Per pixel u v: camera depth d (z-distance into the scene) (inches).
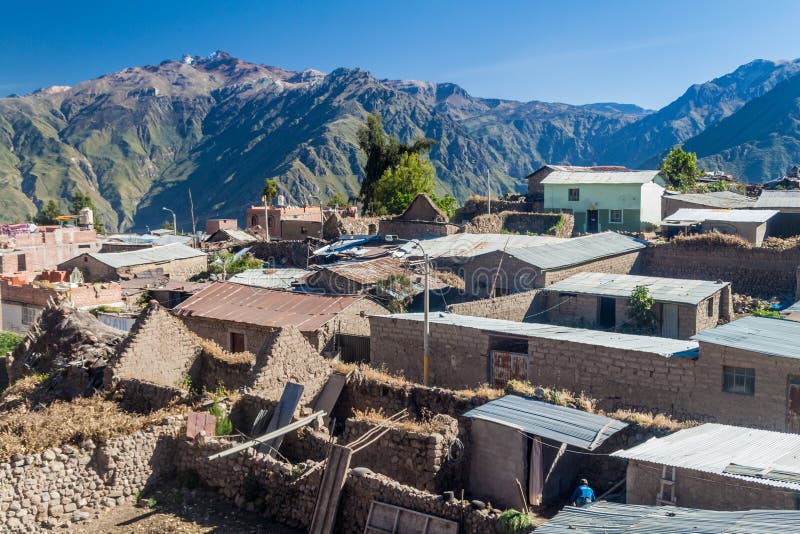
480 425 643.5
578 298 1310.3
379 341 1058.7
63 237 2989.7
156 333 893.8
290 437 709.9
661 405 788.0
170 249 2472.9
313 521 592.7
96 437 654.5
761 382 729.6
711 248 1521.9
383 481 577.0
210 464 679.1
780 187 2913.4
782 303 1354.6
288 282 1758.1
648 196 2235.5
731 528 407.5
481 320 1019.9
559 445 628.1
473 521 526.0
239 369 904.3
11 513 589.6
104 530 612.7
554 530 444.5
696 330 1185.4
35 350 1074.7
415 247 1819.6
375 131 3400.6
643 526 429.7
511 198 2888.8
